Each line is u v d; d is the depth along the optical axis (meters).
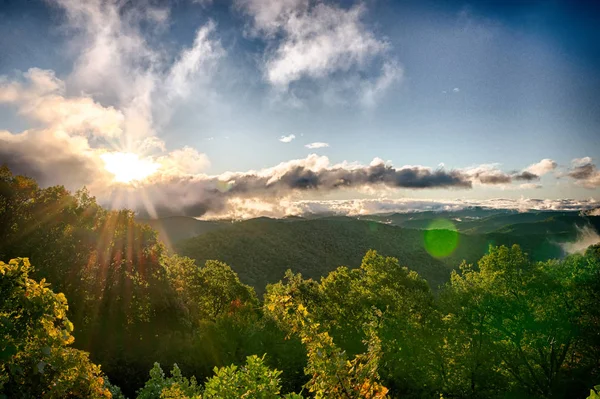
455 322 25.48
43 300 5.64
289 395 6.70
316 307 31.25
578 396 21.52
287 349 26.33
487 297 24.84
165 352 32.06
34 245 38.16
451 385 23.78
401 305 30.08
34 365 5.48
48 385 5.64
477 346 24.20
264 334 27.69
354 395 6.86
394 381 23.45
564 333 22.33
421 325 26.69
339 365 6.85
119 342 34.97
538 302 24.08
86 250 39.62
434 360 25.08
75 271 37.88
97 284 38.75
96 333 35.94
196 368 29.67
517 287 24.81
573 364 24.14
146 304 39.75
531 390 22.78
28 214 41.06
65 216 43.16
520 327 23.67
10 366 5.13
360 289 37.59
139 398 11.99
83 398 6.03
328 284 39.78
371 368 7.09
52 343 5.79
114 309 38.59
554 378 22.27
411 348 25.14
